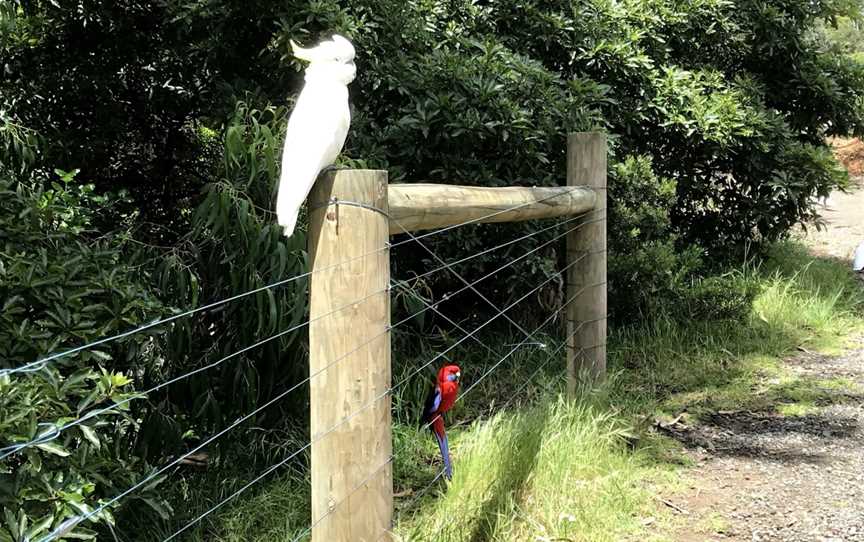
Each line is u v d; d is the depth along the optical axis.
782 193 7.11
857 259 4.91
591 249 4.59
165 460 3.79
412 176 5.20
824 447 4.41
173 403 3.87
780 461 4.23
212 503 3.68
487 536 3.31
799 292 7.02
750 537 3.44
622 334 6.05
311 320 2.47
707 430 4.65
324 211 2.40
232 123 4.30
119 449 3.34
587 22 6.24
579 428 4.08
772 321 6.45
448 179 5.12
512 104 5.07
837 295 6.96
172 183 6.11
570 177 4.59
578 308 4.64
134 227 5.05
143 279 3.81
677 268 6.62
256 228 3.73
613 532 3.42
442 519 3.37
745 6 7.38
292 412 4.11
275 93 5.16
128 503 3.39
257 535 3.47
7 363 2.91
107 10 5.41
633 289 6.06
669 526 3.52
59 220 3.53
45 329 3.04
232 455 3.98
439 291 5.74
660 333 5.98
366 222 2.41
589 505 3.56
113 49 5.71
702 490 3.88
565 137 5.39
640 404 4.93
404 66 5.10
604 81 6.34
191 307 3.70
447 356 5.32
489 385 5.12
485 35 5.91
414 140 5.02
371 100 5.25
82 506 2.65
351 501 2.47
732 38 7.45
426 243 5.32
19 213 3.32
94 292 3.20
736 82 7.33
